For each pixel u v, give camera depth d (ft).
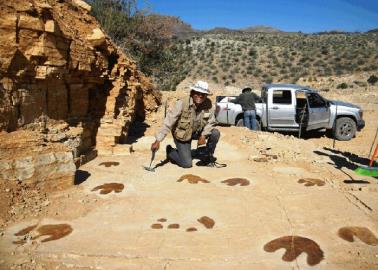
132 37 70.08
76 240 13.12
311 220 14.92
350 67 199.52
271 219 15.02
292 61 226.17
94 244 12.88
